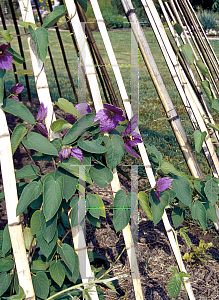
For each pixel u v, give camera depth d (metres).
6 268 1.42
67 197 1.26
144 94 6.16
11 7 3.59
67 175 1.31
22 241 1.31
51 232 1.29
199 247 2.17
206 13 12.83
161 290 1.98
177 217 1.81
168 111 1.84
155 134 4.33
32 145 1.25
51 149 1.25
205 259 2.27
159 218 1.51
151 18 1.84
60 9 1.26
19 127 1.24
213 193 1.72
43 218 1.28
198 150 1.65
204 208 1.74
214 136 2.10
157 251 2.35
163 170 1.61
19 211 1.22
